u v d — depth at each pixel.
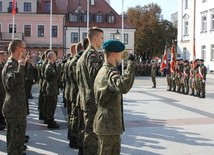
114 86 4.77
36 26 59.78
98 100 5.09
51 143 9.19
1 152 8.27
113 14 64.19
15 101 6.71
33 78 13.80
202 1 49.94
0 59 10.69
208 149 8.74
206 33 48.88
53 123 11.02
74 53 9.19
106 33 63.66
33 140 9.48
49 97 10.85
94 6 64.44
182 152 8.45
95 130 5.12
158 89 26.52
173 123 12.17
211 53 47.84
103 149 5.05
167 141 9.55
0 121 10.88
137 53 71.12
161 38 70.38
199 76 20.88
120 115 5.12
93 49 6.61
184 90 22.97
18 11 58.81
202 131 10.86
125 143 9.29
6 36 57.03
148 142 9.42
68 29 61.56
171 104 17.47
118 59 5.15
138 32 69.50
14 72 6.62
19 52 6.86
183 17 54.78
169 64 25.78
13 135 6.77
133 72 4.68
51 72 10.67
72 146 8.70
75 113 8.55
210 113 14.49
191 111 15.06
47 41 60.25
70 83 8.69
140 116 13.66
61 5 61.78
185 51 54.44
